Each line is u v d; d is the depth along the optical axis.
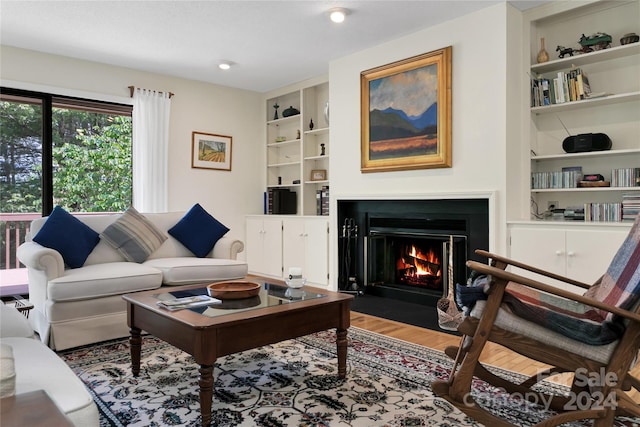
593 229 2.82
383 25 3.66
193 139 5.28
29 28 3.69
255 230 5.54
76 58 4.45
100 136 4.82
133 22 3.58
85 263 3.30
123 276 2.92
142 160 4.81
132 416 1.84
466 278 3.56
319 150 5.41
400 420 1.82
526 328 1.55
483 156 3.37
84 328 2.77
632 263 1.65
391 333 3.09
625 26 3.17
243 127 5.76
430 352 2.67
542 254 3.05
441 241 3.86
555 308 1.84
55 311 2.66
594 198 3.32
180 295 2.33
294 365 2.45
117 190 4.95
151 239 3.60
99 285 2.81
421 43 3.76
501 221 3.27
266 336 1.95
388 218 4.17
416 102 3.77
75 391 1.18
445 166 3.58
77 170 4.68
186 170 5.23
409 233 4.01
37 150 4.35
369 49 4.18
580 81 3.19
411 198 3.82
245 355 2.62
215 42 4.03
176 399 2.01
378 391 2.11
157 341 2.88
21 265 4.39
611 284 1.77
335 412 1.89
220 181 5.54
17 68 4.13
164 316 1.92
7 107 4.19
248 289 2.26
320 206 5.04
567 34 3.45
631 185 3.01
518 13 3.38
